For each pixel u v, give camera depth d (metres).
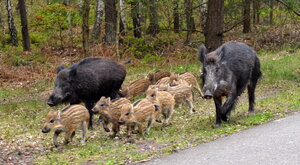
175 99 10.47
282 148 6.31
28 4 36.16
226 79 8.43
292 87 13.09
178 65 19.27
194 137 7.80
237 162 5.91
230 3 22.03
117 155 6.93
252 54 9.52
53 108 12.70
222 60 8.59
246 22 27.95
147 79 13.02
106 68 10.45
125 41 23.12
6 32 31.86
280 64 17.28
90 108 10.12
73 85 9.78
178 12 22.89
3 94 16.20
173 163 6.23
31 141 8.74
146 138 8.24
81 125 8.30
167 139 7.97
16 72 20.06
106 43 23.06
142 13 22.61
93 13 34.12
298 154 5.95
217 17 14.35
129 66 19.72
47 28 29.89
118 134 8.91
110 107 8.52
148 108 8.51
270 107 10.12
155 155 6.77
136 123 8.30
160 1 22.19
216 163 5.97
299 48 22.16
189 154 6.63
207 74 8.23
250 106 9.88
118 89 10.95
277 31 26.31
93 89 10.03
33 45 27.56
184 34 27.86
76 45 25.77
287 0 16.00
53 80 18.44
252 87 9.78
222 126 8.61
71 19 30.27
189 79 12.45
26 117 11.62
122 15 25.41
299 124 7.73
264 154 6.13
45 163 6.84
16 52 24.91
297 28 26.05
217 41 14.45
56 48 25.45
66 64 21.52
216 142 7.23
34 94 16.09
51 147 8.05
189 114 10.78
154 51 22.59
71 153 7.38
